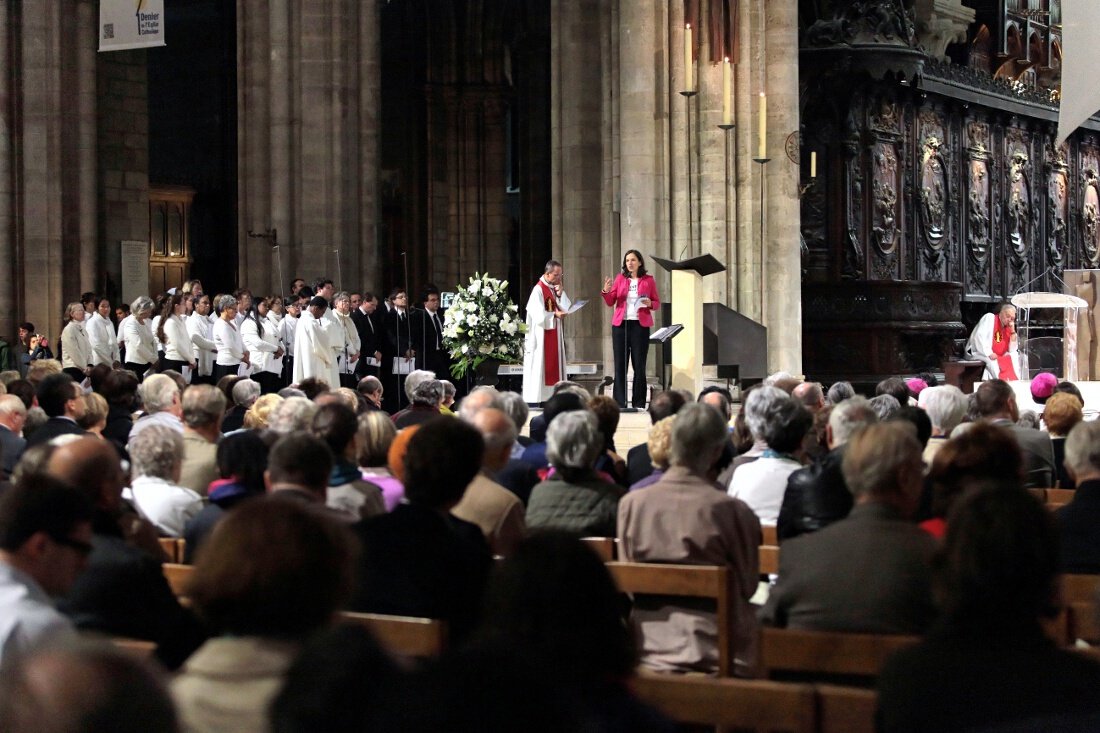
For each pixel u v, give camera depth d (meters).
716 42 22.16
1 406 10.02
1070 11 12.48
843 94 29.64
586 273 23.80
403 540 5.27
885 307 29.02
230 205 33.09
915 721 3.53
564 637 3.27
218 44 33.38
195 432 8.73
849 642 4.68
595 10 23.81
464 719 2.09
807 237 29.94
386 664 2.70
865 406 8.08
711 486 6.40
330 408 7.34
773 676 4.95
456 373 20.45
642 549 6.32
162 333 20.19
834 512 6.52
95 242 24.75
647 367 22.11
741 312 22.61
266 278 23.80
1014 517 3.64
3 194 23.89
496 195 35.88
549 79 34.59
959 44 36.16
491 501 6.70
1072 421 9.81
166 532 7.25
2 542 4.42
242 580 3.50
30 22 24.08
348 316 20.59
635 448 9.48
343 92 23.81
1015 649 3.57
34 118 24.14
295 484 5.93
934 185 33.28
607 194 23.28
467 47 35.47
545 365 18.97
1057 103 38.12
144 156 29.55
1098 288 21.69
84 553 4.53
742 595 6.29
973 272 35.12
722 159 22.30
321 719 2.61
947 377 25.84
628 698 3.32
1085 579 5.58
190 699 3.51
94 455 5.64
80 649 2.03
